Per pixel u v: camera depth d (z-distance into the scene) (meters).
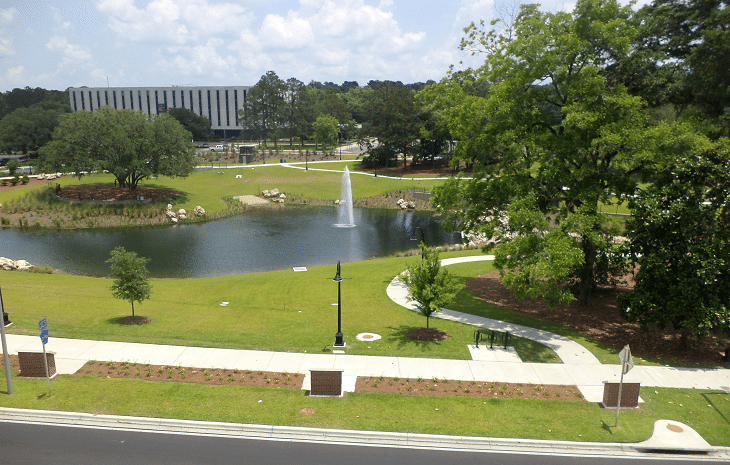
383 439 13.94
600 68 25.83
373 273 35.62
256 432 14.16
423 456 13.16
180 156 78.56
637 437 14.22
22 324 22.45
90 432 13.95
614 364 19.64
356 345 21.20
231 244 52.78
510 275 22.27
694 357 20.53
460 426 14.63
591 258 27.05
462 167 107.25
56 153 71.62
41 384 16.66
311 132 155.38
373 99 134.38
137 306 27.02
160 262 44.56
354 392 16.73
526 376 18.36
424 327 24.03
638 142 22.45
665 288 21.06
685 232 20.91
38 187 76.56
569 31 24.48
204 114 177.88
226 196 84.50
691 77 27.95
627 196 24.66
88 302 27.34
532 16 26.27
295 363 19.03
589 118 22.03
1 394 15.90
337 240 55.59
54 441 13.42
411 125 104.62
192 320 24.52
